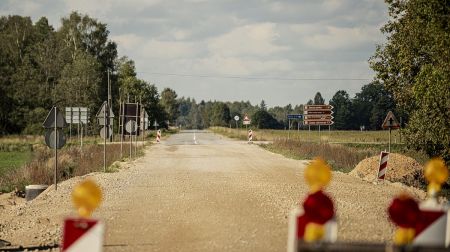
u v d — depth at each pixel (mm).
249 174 40250
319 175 8195
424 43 37406
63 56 140500
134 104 98875
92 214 23062
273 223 20328
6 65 141000
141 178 37969
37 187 32812
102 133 45188
